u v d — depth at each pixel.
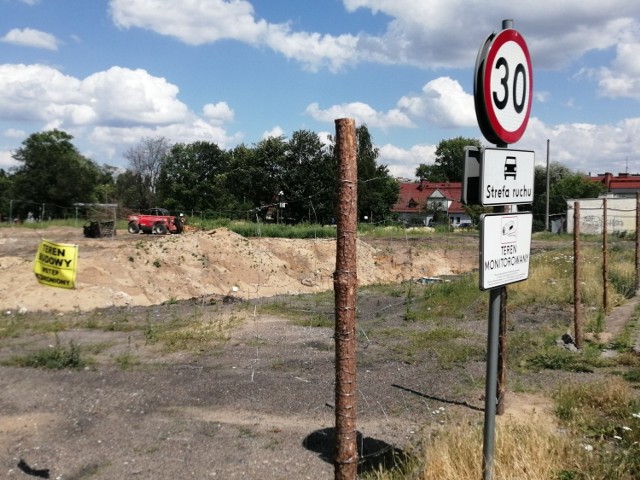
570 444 4.92
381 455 5.22
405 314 13.20
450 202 86.00
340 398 3.29
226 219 47.66
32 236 31.14
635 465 4.64
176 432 5.87
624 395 6.43
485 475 4.05
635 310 12.73
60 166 60.78
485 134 3.98
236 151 67.56
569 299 13.90
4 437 5.77
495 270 3.93
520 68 4.18
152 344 9.91
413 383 7.54
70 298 14.34
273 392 7.18
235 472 4.94
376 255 26.72
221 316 13.07
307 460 5.18
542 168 73.06
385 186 65.44
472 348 9.39
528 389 7.17
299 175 56.03
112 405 6.71
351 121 3.12
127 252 18.34
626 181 92.81
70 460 5.22
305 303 15.76
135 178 78.19
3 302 13.73
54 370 8.19
